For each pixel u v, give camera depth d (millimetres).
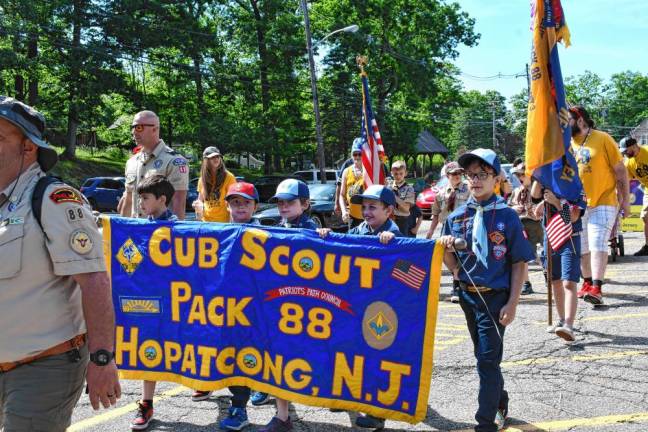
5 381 2762
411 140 46000
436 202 8758
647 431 4141
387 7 41594
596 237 7277
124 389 5223
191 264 4562
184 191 5941
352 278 4230
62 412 2824
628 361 5473
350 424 4449
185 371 4520
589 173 7188
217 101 38250
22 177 2777
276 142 36844
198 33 34188
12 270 2652
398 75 43250
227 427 4340
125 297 4664
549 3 6059
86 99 33312
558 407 4559
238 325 4445
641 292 8039
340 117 43531
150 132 5867
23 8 28594
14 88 33438
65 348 2805
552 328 6355
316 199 18969
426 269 4098
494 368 3959
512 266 4082
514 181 12125
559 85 6023
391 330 4137
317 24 40594
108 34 32438
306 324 4305
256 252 4434
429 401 4758
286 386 4281
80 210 2762
